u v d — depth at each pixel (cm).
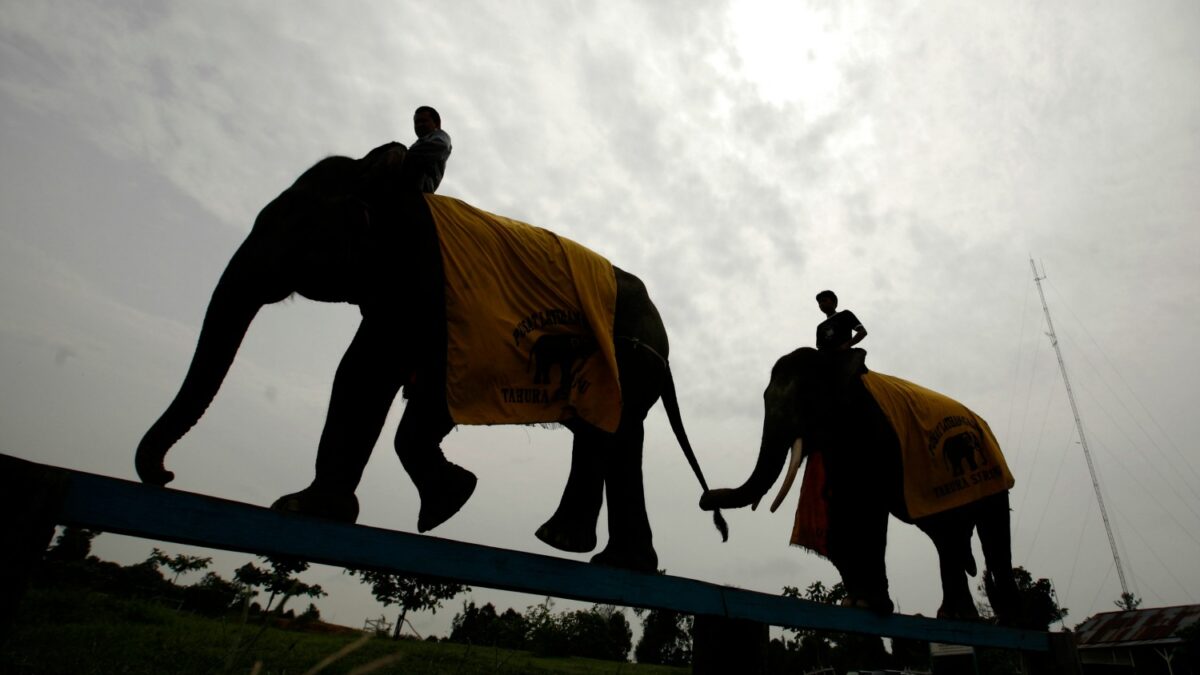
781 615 423
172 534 215
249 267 341
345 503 345
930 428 656
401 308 385
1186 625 2730
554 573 313
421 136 450
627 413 427
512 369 362
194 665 547
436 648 761
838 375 640
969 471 660
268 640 677
